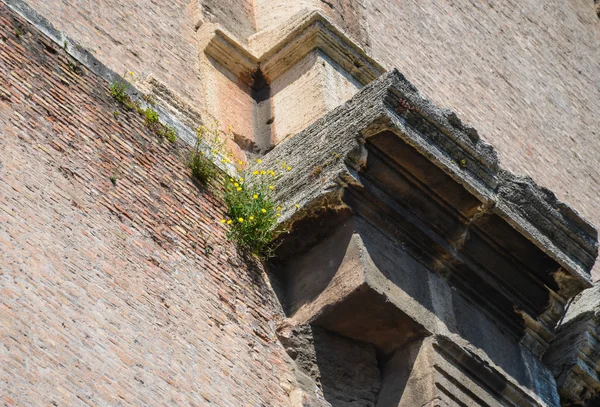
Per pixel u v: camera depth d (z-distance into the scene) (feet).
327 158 46.78
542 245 48.78
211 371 41.93
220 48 53.93
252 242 46.98
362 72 54.65
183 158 47.09
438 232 47.88
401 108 46.32
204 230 45.68
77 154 43.24
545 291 49.85
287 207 47.16
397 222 47.09
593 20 81.30
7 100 42.32
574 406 50.83
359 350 46.60
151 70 51.01
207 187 47.14
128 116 46.11
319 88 52.47
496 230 48.42
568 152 70.74
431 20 67.67
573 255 49.96
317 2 59.11
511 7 74.69
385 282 45.73
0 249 38.50
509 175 49.16
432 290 47.32
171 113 48.88
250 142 52.26
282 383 44.32
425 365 45.73
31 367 36.81
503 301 49.24
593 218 69.10
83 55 45.98
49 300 38.68
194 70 53.01
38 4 48.37
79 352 38.37
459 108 65.21
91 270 40.70
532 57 73.41
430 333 46.26
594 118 75.05
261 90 54.39
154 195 44.86
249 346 44.06
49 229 40.45
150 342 40.68
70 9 49.52
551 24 77.05
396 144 46.29
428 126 46.83
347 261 45.75
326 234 46.75
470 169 47.65
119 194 43.65
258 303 45.68
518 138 67.87
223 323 43.73
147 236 43.47
